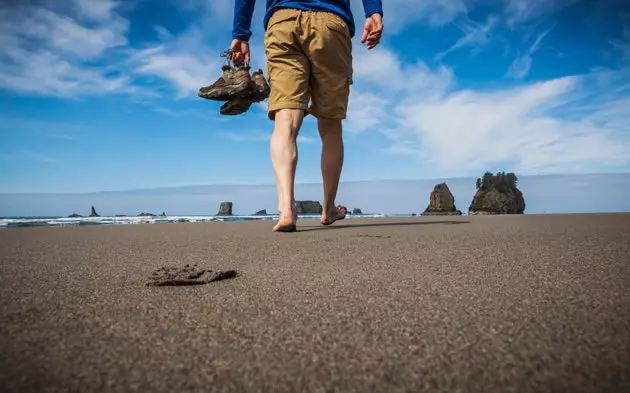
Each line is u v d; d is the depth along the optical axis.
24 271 1.27
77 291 0.96
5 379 0.49
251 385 0.47
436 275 1.11
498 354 0.54
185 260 1.51
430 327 0.66
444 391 0.45
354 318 0.72
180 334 0.64
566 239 1.94
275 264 1.37
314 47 2.87
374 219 4.64
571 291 0.88
